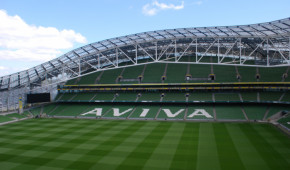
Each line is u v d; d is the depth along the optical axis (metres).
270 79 63.00
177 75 73.50
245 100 61.66
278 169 26.25
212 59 79.00
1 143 39.75
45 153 34.03
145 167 27.95
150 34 46.56
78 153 33.62
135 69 80.50
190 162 29.02
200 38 47.09
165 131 45.66
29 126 53.75
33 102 70.94
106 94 76.38
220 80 67.56
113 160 30.52
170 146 35.69
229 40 47.59
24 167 29.09
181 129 47.03
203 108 63.62
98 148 35.66
